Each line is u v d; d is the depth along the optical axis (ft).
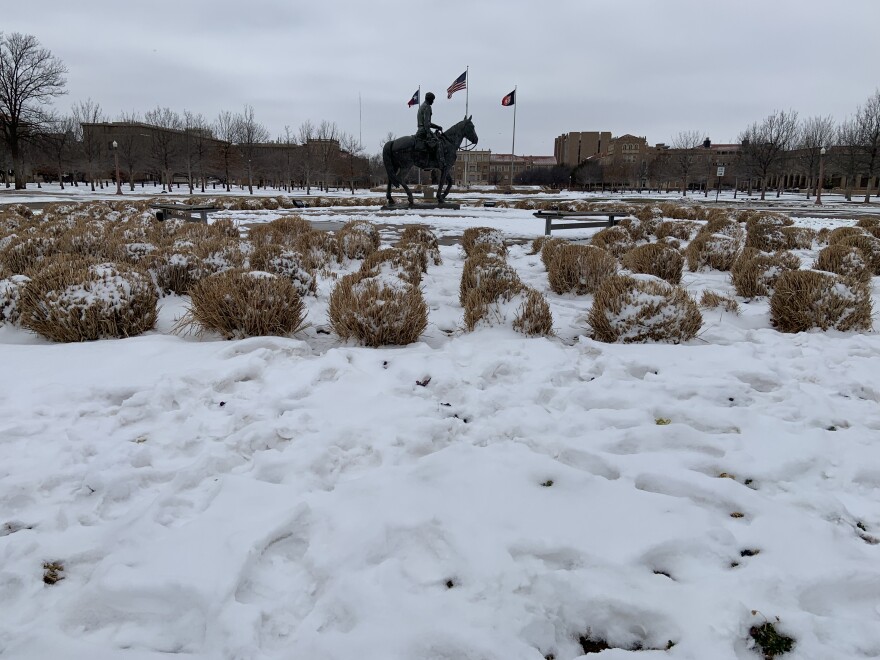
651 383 13.06
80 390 12.08
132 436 10.42
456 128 80.74
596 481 8.73
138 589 6.40
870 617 6.51
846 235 37.47
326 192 189.26
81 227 34.86
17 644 5.85
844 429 11.01
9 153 192.44
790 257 24.54
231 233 40.14
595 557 7.04
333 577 6.77
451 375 13.26
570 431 10.79
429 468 8.98
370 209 89.35
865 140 158.81
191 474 8.96
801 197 193.06
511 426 10.80
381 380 13.10
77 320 15.99
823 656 5.85
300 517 7.77
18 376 13.03
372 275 20.89
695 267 32.09
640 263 26.96
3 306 17.07
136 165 200.95
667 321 16.67
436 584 6.71
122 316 16.55
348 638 5.83
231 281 16.62
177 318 18.67
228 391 12.54
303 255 30.09
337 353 14.67
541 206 93.61
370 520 7.66
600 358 14.66
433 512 7.84
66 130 241.76
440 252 38.09
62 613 6.36
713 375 13.76
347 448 10.12
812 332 18.39
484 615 6.13
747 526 7.93
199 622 6.24
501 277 19.86
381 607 6.24
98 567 6.86
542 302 18.04
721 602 6.28
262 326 16.35
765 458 9.83
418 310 16.87
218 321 16.29
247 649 5.78
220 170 224.33
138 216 45.57
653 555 7.25
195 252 24.20
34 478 8.81
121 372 13.33
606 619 6.40
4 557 7.14
